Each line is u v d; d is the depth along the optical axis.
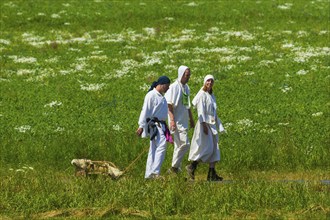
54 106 66.31
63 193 35.69
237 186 36.66
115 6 117.50
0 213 33.91
